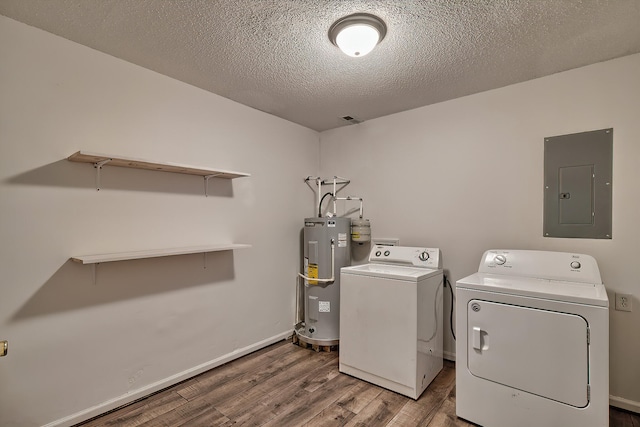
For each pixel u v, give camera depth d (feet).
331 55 6.68
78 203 6.20
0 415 5.32
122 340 6.73
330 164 11.87
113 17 5.44
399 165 10.07
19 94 5.57
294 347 9.89
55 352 5.87
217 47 6.39
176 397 7.01
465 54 6.61
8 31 5.46
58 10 5.25
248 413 6.44
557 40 6.08
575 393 5.20
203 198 8.34
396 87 8.25
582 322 5.18
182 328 7.79
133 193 6.99
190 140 8.09
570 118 7.29
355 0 4.95
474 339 6.13
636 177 6.56
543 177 7.62
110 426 5.99
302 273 11.21
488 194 8.39
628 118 6.66
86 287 6.27
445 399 7.00
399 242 10.00
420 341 7.14
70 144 6.12
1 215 5.37
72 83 6.16
